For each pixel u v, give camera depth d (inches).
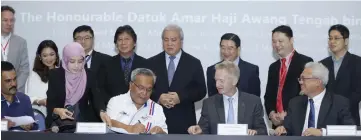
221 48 229.0
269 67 230.7
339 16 250.4
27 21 252.5
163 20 252.2
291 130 182.7
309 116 181.0
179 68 224.2
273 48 239.9
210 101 186.9
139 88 176.4
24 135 160.6
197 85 223.3
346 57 229.9
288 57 227.3
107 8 252.7
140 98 177.3
